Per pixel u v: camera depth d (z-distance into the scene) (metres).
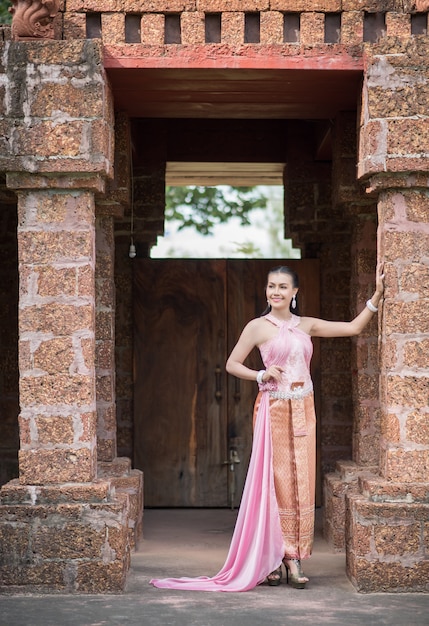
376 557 5.54
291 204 8.65
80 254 5.73
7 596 5.48
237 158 8.70
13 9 5.75
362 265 6.94
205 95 6.38
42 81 5.65
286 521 5.74
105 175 5.77
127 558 5.85
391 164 5.61
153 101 6.54
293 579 5.66
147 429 8.59
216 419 8.61
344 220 8.62
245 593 5.56
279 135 8.73
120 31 5.77
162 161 8.55
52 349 5.70
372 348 6.84
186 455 8.60
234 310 8.65
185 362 8.62
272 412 5.78
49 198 5.75
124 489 6.81
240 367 5.87
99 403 6.92
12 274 8.55
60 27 5.83
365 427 6.82
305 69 5.74
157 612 5.14
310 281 8.62
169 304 8.63
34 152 5.64
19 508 5.54
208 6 5.73
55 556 5.54
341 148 6.82
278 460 5.77
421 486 5.60
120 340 8.59
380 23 5.85
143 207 8.58
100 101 5.64
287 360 5.79
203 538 7.27
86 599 5.41
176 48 5.71
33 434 5.68
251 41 5.81
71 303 5.72
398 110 5.63
